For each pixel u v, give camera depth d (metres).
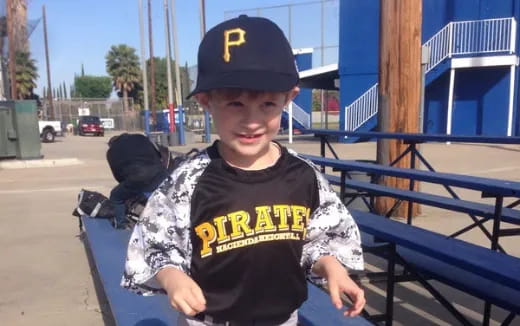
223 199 1.32
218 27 1.35
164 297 2.65
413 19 5.96
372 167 4.36
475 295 2.61
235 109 1.30
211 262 1.33
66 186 9.30
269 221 1.33
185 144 21.00
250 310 1.35
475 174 9.70
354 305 1.31
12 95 21.89
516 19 18.45
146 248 1.38
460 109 20.06
